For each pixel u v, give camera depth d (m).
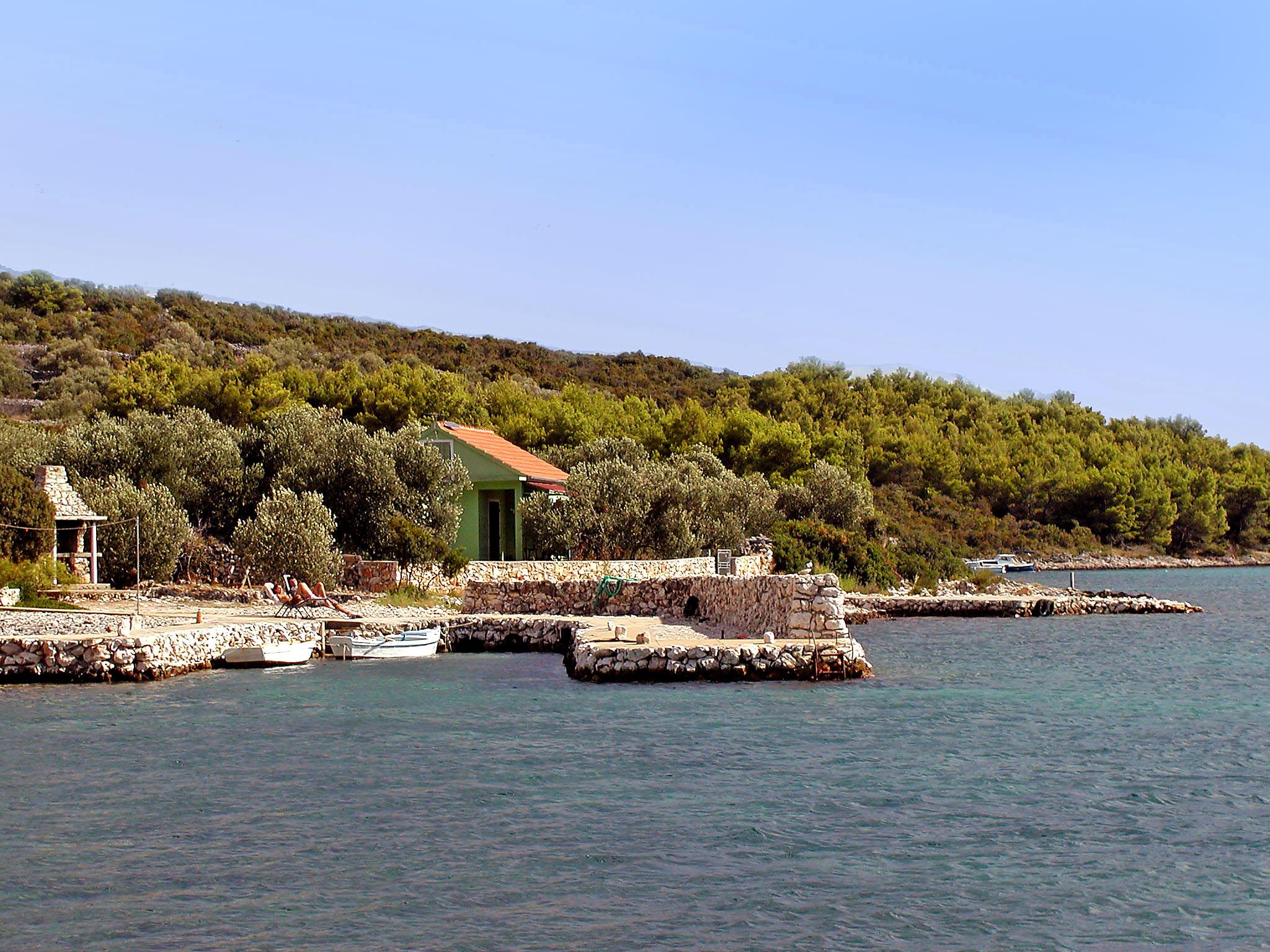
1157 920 15.16
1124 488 138.75
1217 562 140.38
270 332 152.00
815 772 22.34
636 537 60.81
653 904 15.63
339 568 49.34
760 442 101.06
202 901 15.77
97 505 48.34
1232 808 20.00
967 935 14.73
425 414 88.00
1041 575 113.62
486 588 47.25
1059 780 21.78
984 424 154.12
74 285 153.25
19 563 43.03
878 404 148.88
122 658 33.81
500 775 22.11
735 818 19.33
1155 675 35.84
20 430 66.81
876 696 30.91
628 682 33.16
